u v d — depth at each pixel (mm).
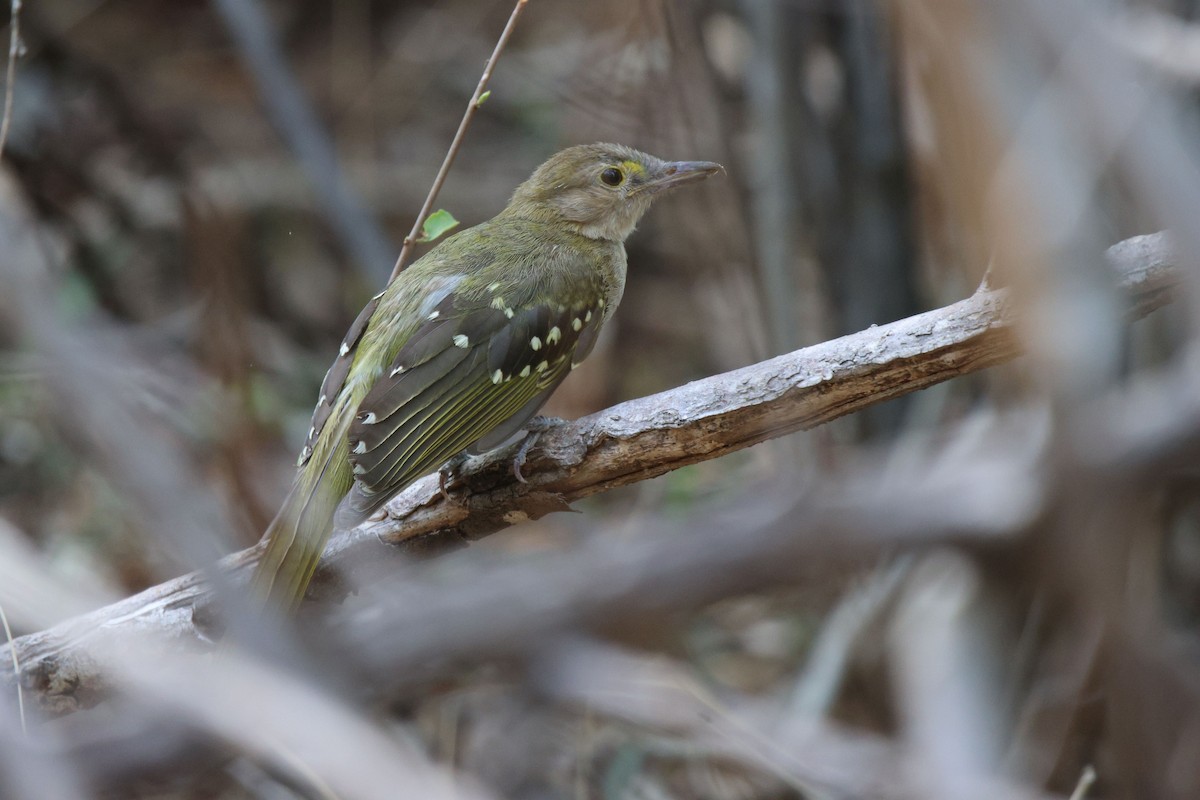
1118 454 2514
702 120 13977
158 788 4211
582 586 3014
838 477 3850
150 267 15859
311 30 19406
